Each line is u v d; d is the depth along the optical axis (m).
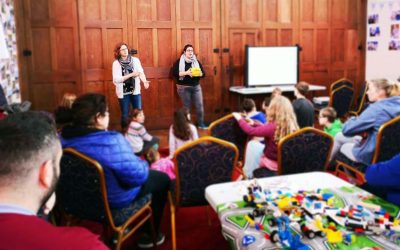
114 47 6.21
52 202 1.06
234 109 7.00
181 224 3.14
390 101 2.95
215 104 6.89
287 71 6.95
